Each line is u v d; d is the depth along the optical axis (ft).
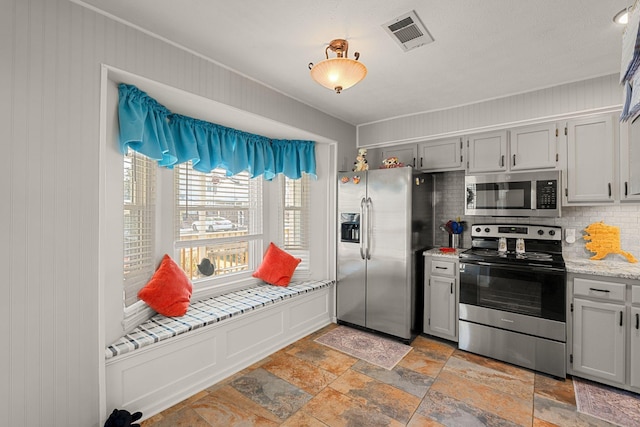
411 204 9.89
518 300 8.47
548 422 6.25
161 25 6.04
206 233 9.49
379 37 6.40
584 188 8.31
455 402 6.91
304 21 5.89
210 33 6.31
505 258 8.68
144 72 6.14
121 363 6.04
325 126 11.04
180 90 6.75
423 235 10.88
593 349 7.56
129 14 5.69
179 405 6.81
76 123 5.24
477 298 9.11
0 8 4.51
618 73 7.87
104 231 5.61
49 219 4.99
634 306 7.06
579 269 7.70
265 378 7.89
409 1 5.31
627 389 7.18
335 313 11.71
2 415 4.59
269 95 8.89
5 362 4.61
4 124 4.56
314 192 11.75
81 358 5.35
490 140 9.71
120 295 6.52
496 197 9.34
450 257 9.75
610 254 8.77
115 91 6.30
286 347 9.64
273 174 11.05
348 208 11.20
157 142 7.04
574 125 8.45
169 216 8.50
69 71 5.16
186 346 7.13
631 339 7.11
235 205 10.33
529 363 8.29
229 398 7.07
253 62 7.54
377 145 12.11
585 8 5.45
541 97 8.87
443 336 9.95
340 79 6.13
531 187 8.80
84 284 5.37
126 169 7.02
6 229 4.60
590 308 7.59
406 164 11.46
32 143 4.80
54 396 5.06
